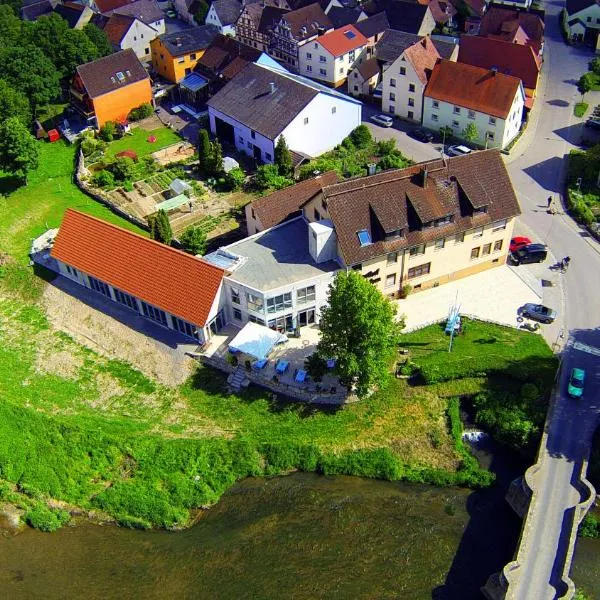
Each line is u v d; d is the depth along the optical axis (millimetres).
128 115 111062
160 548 52969
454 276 73500
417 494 55781
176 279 66500
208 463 58031
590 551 50531
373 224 66188
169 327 68625
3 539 54312
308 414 60656
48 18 114688
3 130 87625
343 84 121625
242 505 55781
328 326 57406
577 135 100812
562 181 90000
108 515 55469
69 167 98250
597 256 76500
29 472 58312
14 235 83312
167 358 66125
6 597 50062
